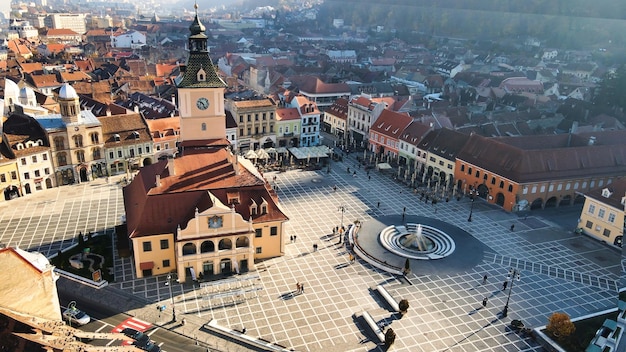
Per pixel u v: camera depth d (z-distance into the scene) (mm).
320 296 82625
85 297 79500
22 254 51375
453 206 123625
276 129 165000
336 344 71375
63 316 73188
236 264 87750
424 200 126625
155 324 73938
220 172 92625
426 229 109062
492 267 94562
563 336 72750
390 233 106312
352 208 119812
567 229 113125
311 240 102062
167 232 84250
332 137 188500
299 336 72688
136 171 139125
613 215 104000
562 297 85688
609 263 98062
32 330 44031
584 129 162250
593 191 109500
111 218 110125
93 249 93000
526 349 72375
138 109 164625
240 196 90438
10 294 49125
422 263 94688
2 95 182625
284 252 95312
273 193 100312
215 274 86938
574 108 188375
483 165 127938
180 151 102938
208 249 86250
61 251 94000
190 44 96875
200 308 78188
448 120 166750
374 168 151250
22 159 118562
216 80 98625
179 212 86125
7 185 117062
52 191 124312
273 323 75312
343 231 106250
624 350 62812
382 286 86188
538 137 142000
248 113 158250
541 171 121938
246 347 70062
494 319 78750
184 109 98312
